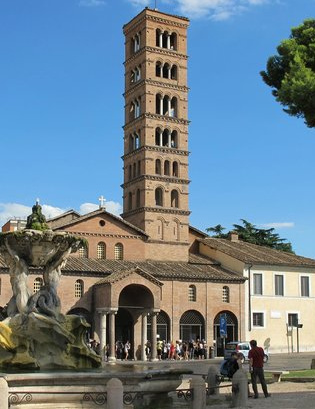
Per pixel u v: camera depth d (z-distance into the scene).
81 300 71.50
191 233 91.62
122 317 75.19
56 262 28.03
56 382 20.97
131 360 70.81
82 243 29.02
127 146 90.38
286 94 41.25
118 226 81.06
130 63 91.81
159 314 75.88
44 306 26.70
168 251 83.81
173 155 87.25
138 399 22.59
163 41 90.81
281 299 83.69
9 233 27.16
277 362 62.47
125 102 92.06
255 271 82.75
